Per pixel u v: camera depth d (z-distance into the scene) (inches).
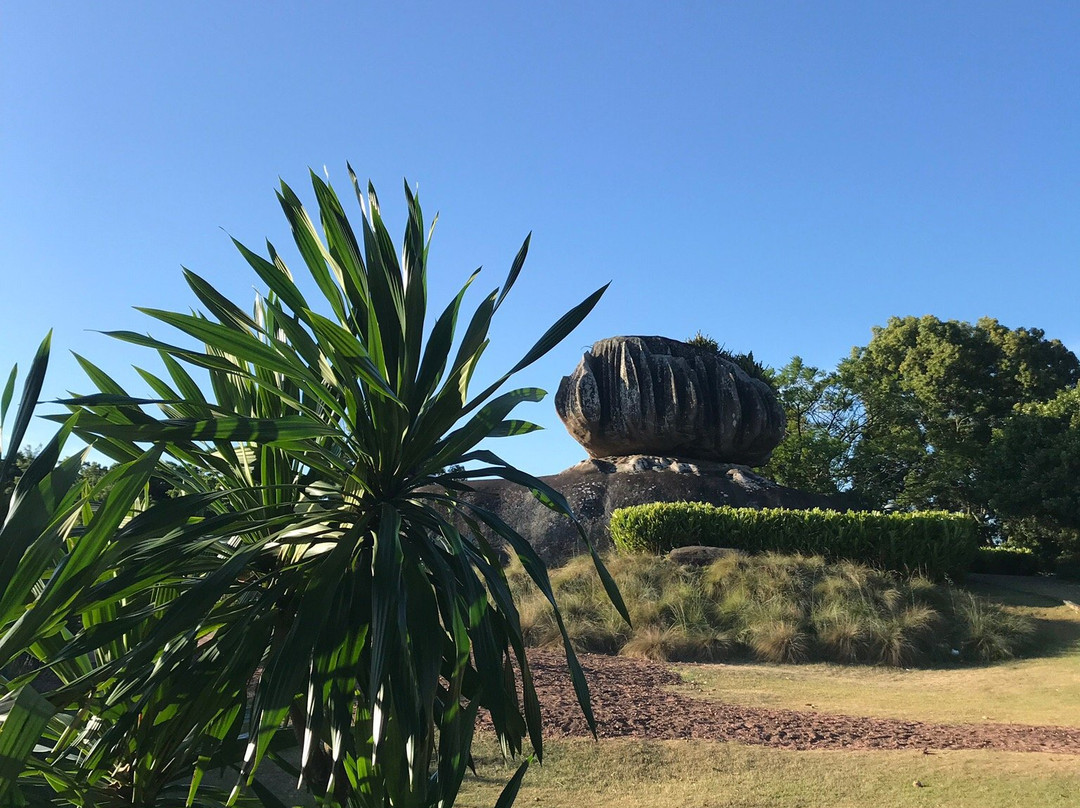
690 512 642.8
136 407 111.7
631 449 847.1
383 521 103.8
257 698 94.4
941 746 274.4
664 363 854.5
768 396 882.8
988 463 960.9
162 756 106.3
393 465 111.7
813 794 219.8
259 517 115.4
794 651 460.1
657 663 436.8
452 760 100.2
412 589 102.2
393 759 97.7
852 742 277.9
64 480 88.6
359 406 108.3
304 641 94.6
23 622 85.5
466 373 121.2
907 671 443.2
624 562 582.6
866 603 503.8
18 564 84.8
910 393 1366.9
